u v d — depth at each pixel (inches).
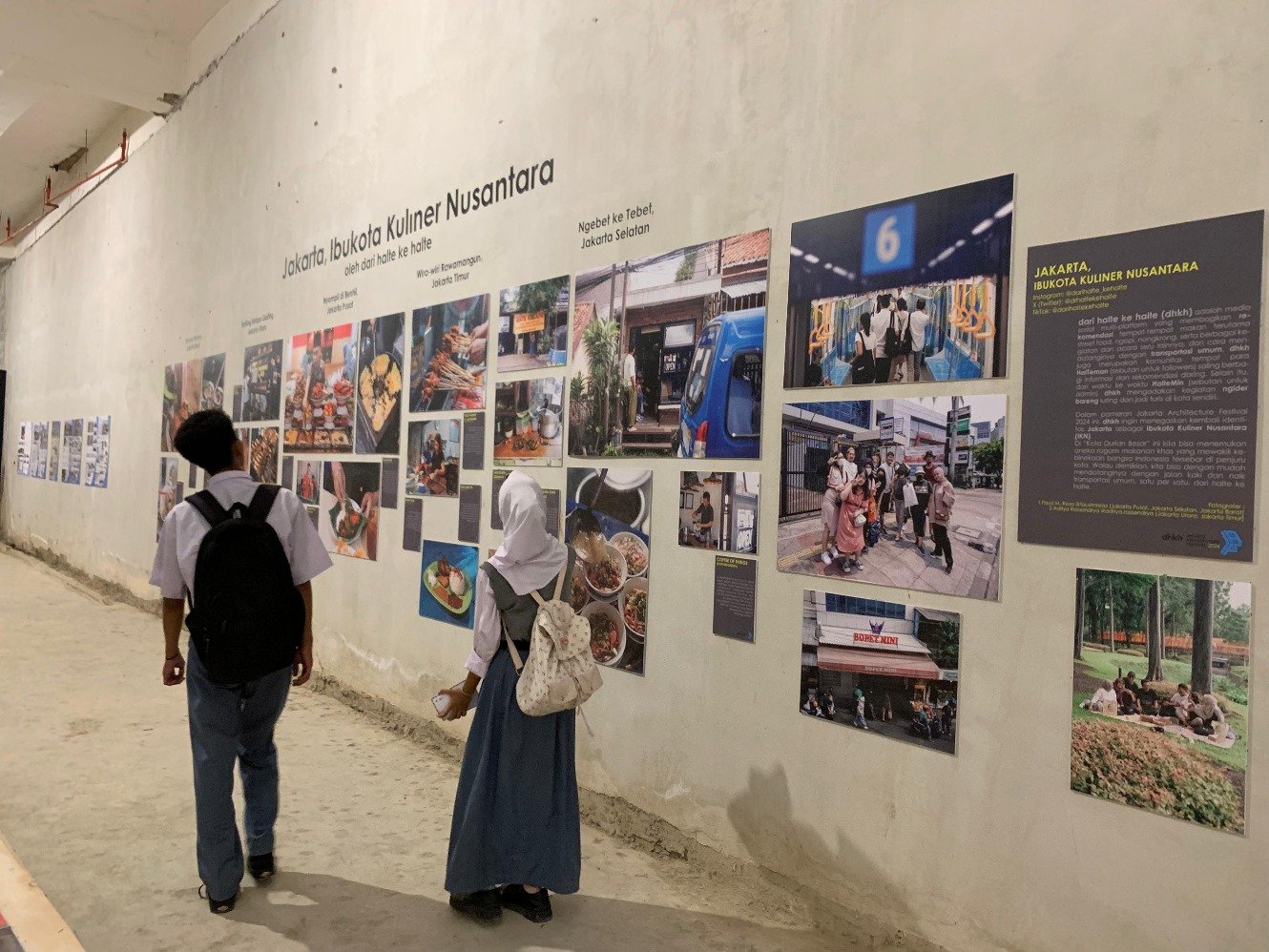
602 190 151.4
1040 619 94.7
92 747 180.2
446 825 144.5
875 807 109.1
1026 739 95.6
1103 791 89.6
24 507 556.1
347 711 212.7
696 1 136.4
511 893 115.4
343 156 232.5
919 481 105.6
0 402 625.9
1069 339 93.0
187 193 331.0
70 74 318.7
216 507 114.7
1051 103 95.3
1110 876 89.1
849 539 112.7
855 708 111.5
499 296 174.2
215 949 105.0
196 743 111.7
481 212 180.9
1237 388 82.1
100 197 434.0
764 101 125.6
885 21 111.1
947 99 104.4
